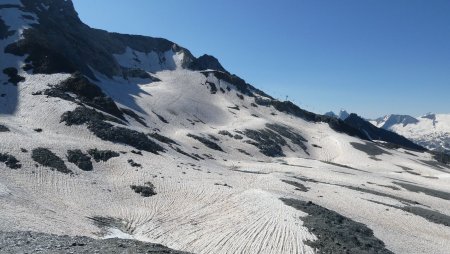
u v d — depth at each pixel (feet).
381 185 322.96
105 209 161.89
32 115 280.51
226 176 256.73
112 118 319.27
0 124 235.61
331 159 538.88
